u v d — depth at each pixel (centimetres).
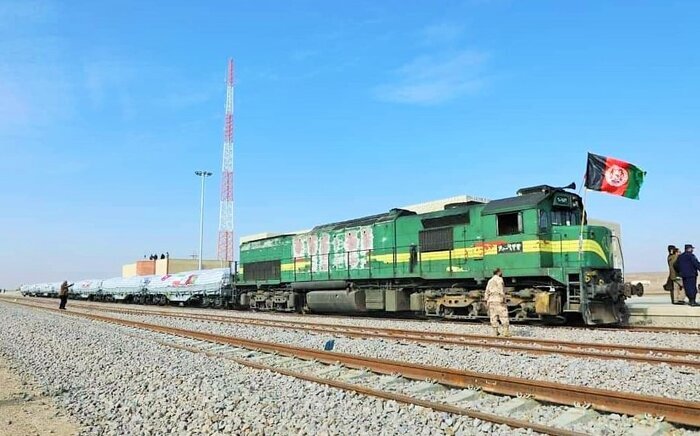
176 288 4278
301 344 1474
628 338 1434
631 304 2252
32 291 8194
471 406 758
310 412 736
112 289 5516
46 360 1341
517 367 1018
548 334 1551
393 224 2270
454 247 1997
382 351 1269
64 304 3681
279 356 1263
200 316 2650
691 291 1859
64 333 1923
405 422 680
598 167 1853
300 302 2875
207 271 4078
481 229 1903
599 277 1703
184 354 1328
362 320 2217
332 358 1130
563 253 1725
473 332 1638
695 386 835
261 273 3170
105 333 1883
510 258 1797
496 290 1553
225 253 5716
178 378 1006
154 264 8006
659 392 812
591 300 1673
